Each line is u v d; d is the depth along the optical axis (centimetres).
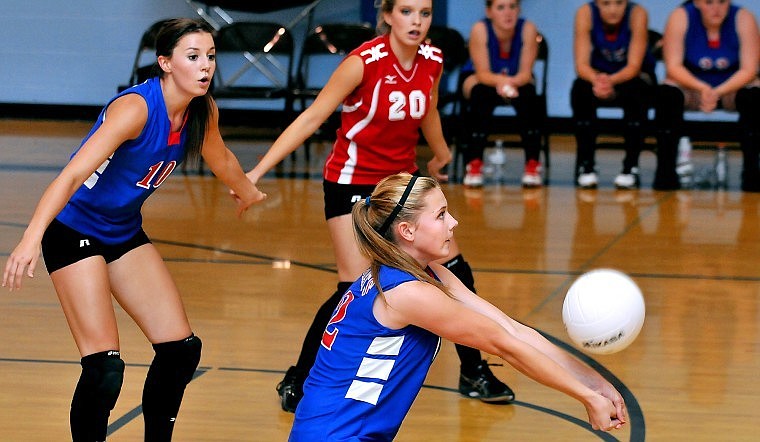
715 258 1343
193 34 640
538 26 2452
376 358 557
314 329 824
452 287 596
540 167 1911
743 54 1773
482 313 588
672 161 1842
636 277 1246
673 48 1792
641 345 994
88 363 644
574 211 1650
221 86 2308
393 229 560
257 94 2125
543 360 538
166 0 2544
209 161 736
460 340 547
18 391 859
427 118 876
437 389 888
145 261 689
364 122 822
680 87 1806
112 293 688
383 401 563
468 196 1783
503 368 952
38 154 2152
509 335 542
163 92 650
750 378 908
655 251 1378
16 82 2633
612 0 1770
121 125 627
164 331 685
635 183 1877
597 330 577
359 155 830
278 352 970
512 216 1608
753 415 823
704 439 773
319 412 562
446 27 2094
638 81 1802
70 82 2617
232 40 2245
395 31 799
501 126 2406
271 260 1326
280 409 836
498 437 780
